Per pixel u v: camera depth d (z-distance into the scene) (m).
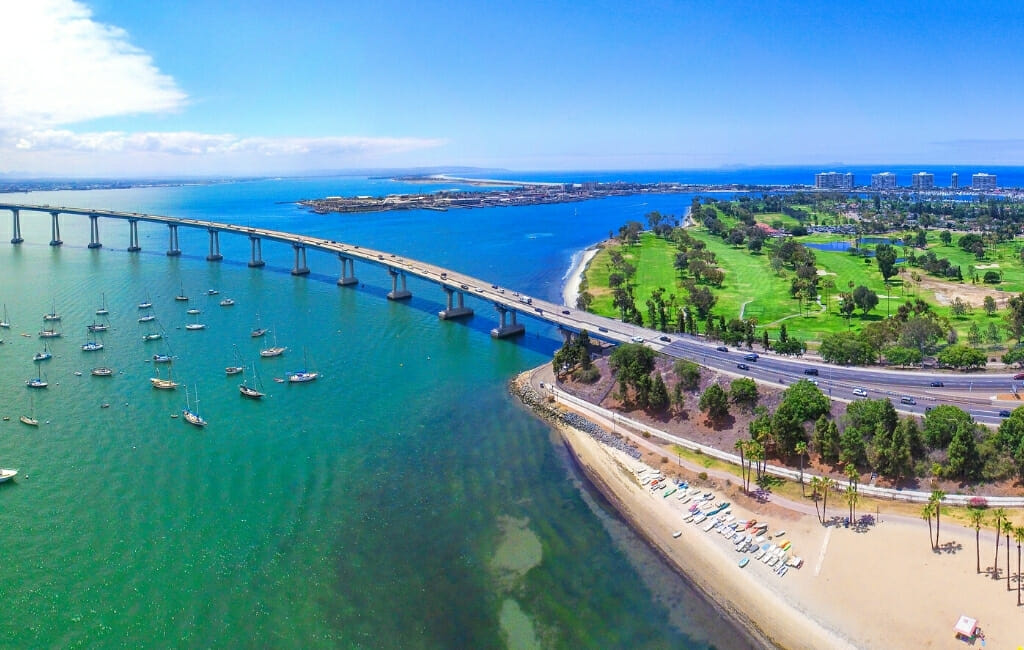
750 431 157.25
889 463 138.50
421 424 180.88
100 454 158.50
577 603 113.38
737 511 137.62
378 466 156.75
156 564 119.81
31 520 131.62
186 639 103.62
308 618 108.38
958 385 180.12
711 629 107.88
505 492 147.25
